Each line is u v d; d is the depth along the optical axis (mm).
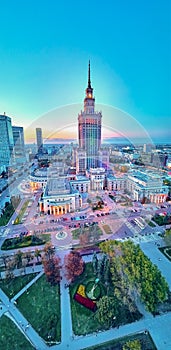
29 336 20078
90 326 20906
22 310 22859
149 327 20781
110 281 25484
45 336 20016
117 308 21734
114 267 25109
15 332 20422
